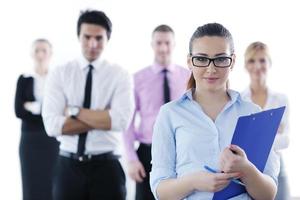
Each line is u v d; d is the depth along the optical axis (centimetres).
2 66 485
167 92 348
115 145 285
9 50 486
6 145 489
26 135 423
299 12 447
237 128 137
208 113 160
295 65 447
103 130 279
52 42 484
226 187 147
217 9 462
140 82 351
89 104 287
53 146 425
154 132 166
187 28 468
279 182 315
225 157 140
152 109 346
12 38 485
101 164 278
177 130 160
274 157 162
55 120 279
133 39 475
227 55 152
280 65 449
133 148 347
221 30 154
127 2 474
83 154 275
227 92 165
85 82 288
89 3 480
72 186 274
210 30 154
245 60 330
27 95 421
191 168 153
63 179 276
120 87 290
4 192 488
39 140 423
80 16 293
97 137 278
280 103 319
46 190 428
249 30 457
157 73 352
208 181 142
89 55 286
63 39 484
